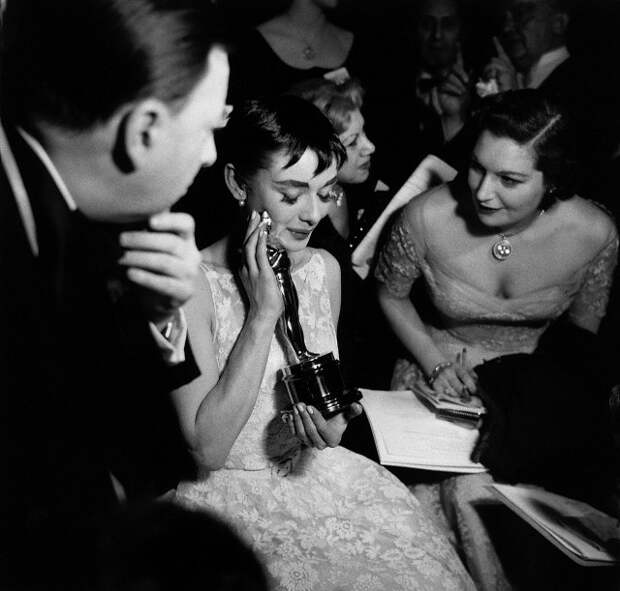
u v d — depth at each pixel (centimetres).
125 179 97
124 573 93
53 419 93
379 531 167
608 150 303
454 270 247
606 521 171
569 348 248
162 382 119
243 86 330
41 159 89
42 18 89
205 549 96
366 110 352
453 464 197
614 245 244
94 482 101
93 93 89
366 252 272
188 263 109
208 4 95
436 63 345
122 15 87
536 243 238
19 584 93
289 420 160
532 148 206
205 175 252
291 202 168
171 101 92
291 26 339
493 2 354
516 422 205
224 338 169
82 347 96
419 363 251
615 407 178
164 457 157
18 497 93
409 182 270
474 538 204
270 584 149
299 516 167
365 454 241
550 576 199
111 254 107
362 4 358
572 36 328
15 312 88
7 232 87
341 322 255
